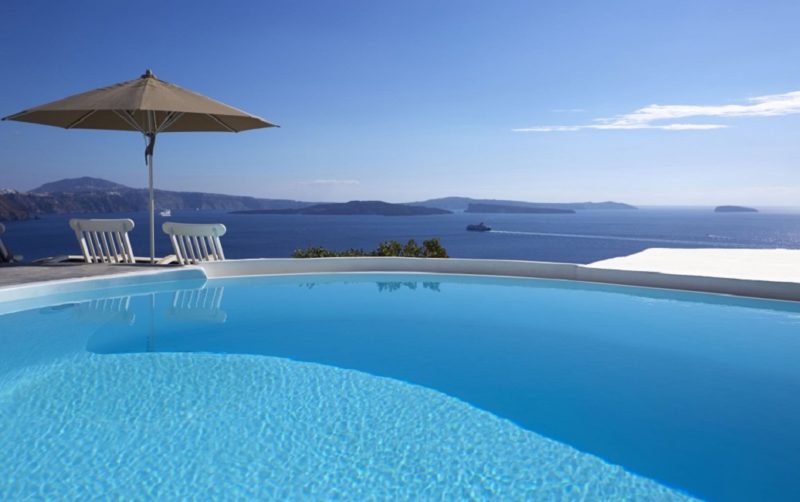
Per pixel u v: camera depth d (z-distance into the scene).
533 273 8.29
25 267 7.14
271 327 5.25
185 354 4.30
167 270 7.22
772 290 6.65
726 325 5.47
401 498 2.30
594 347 4.69
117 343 4.57
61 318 5.35
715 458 2.71
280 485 2.39
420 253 11.52
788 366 4.16
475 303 6.52
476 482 2.45
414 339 4.91
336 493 2.34
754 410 3.32
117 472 2.47
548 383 3.79
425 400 3.45
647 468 2.59
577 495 2.35
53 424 2.97
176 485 2.37
